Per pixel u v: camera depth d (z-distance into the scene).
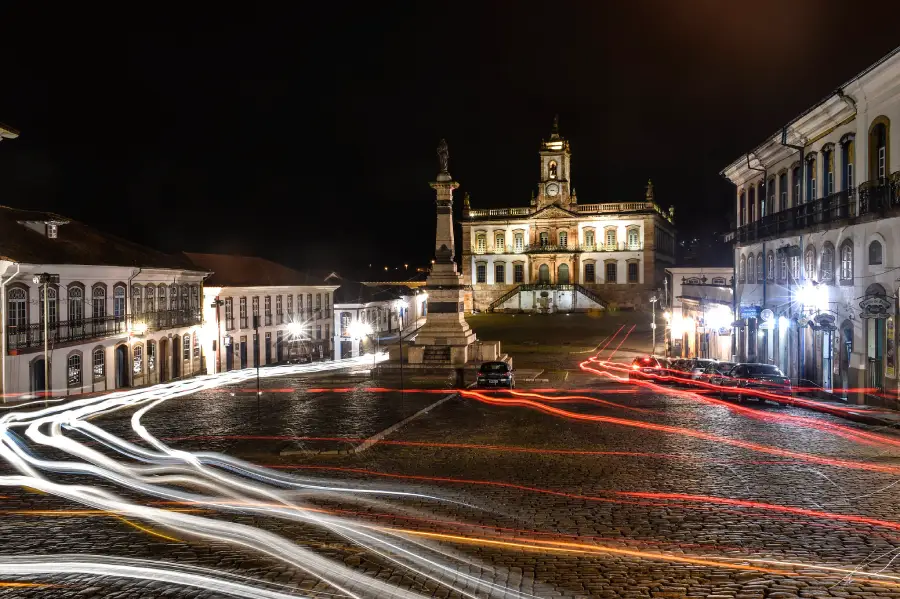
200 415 22.81
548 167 89.88
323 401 26.17
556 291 86.94
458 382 33.25
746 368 25.66
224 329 51.06
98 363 35.81
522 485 12.73
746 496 11.78
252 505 11.46
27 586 8.07
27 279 30.27
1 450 16.67
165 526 10.30
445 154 39.03
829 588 7.83
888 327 21.66
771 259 32.62
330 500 11.76
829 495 11.80
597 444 16.80
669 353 52.19
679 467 14.09
